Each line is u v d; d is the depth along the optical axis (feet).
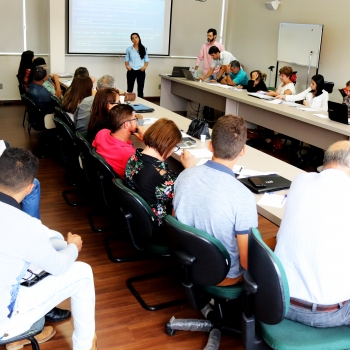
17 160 5.35
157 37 29.30
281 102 18.34
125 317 8.06
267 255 4.87
